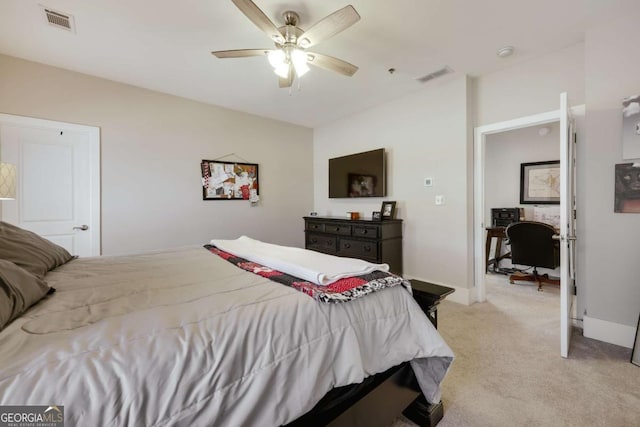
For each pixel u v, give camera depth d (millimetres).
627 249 2129
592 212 2266
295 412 905
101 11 1994
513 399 1572
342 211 4527
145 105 3309
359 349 1095
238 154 4105
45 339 750
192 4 1926
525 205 4562
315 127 4969
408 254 3617
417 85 3273
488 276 4352
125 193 3203
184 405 722
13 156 2672
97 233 3039
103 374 666
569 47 2498
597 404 1522
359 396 1176
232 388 801
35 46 2447
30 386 605
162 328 829
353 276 1321
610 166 2182
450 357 1311
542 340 2256
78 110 2922
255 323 917
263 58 2645
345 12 1623
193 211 3695
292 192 4727
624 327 2139
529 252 3734
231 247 2141
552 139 4320
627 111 2096
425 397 1395
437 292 1439
